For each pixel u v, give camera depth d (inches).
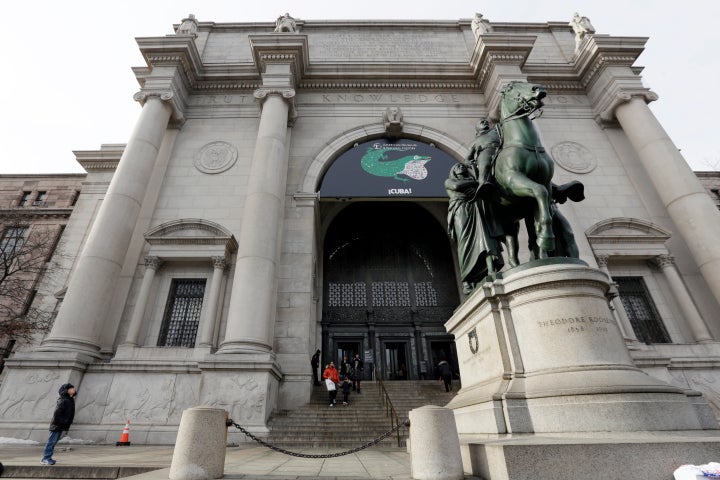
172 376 474.9
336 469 192.9
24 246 813.9
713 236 570.3
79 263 519.2
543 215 197.0
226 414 174.1
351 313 855.7
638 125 686.5
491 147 239.8
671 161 637.3
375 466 207.6
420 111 781.9
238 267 530.3
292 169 703.7
